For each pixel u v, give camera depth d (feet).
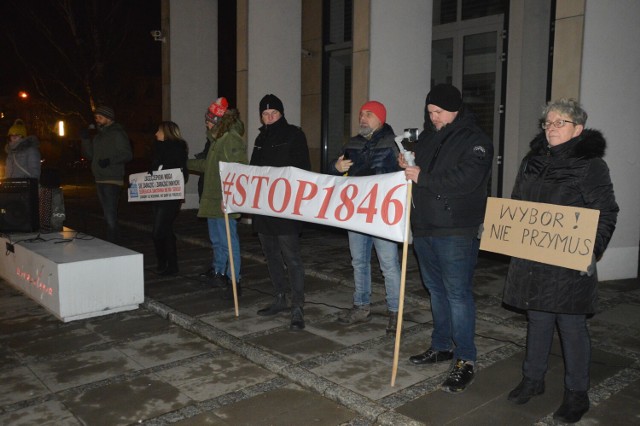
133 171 91.30
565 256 10.30
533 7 26.61
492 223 11.37
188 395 12.62
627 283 20.76
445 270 12.29
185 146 21.79
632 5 19.86
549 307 10.58
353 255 16.49
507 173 28.40
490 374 13.20
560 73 20.13
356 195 13.37
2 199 21.16
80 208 43.88
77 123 91.91
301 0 34.71
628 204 20.86
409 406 11.68
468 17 29.89
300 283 16.37
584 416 11.23
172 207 21.80
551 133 10.55
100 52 56.54
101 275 17.67
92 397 12.54
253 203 16.10
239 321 17.04
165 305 18.48
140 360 14.57
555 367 13.58
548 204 10.57
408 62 25.93
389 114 25.81
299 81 34.53
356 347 14.89
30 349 15.35
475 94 29.99
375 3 24.95
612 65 19.85
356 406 11.76
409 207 11.99
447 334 13.67
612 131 20.16
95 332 16.65
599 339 15.30
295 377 13.17
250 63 33.14
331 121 36.09
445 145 12.03
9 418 11.66
